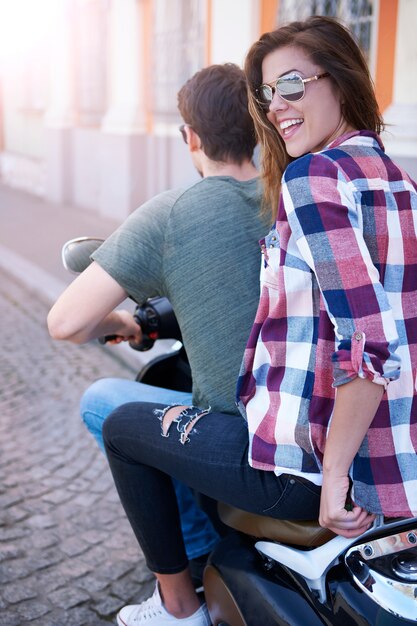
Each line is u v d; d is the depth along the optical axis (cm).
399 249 141
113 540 280
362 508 139
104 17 984
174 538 187
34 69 1295
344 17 610
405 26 548
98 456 352
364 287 128
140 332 222
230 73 188
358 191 137
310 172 136
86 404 215
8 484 323
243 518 170
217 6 728
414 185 151
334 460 133
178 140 866
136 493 183
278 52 150
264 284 149
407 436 142
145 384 220
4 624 231
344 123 153
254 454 150
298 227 134
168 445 168
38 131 1306
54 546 275
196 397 181
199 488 167
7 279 734
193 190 179
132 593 248
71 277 693
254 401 154
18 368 480
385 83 571
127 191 941
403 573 146
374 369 125
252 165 192
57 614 237
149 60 907
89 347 525
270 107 154
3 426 387
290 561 157
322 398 142
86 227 948
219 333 173
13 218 1029
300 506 150
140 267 174
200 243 173
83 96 1082
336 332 130
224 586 168
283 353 146
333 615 148
